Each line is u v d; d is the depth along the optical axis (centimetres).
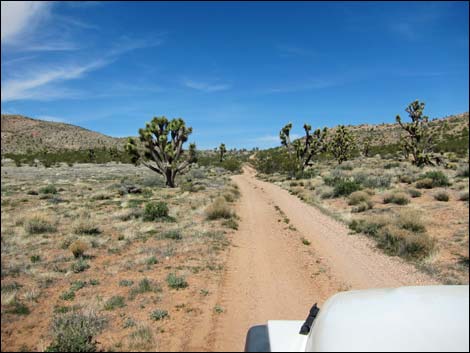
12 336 566
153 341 539
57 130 16850
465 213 1577
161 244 1180
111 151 9650
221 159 9588
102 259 1022
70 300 718
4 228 1415
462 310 224
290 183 3759
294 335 279
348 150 6166
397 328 216
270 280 874
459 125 10031
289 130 5141
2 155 8756
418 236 1133
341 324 230
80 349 506
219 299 731
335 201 2312
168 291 764
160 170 3438
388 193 2184
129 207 2019
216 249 1130
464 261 991
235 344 538
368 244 1259
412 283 859
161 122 3362
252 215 1908
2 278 842
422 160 4069
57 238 1277
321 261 1053
